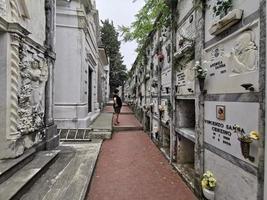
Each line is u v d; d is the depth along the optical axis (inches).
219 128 121.3
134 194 156.5
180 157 212.5
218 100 122.2
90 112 491.2
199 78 138.8
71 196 139.9
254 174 90.4
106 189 164.9
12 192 127.9
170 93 228.5
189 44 163.0
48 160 191.9
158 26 254.1
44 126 233.8
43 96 226.8
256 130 88.7
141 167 215.0
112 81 1518.2
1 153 164.1
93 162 211.5
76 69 356.2
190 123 212.5
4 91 162.1
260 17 85.4
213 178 124.3
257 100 88.2
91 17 457.7
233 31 105.4
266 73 81.9
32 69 197.6
